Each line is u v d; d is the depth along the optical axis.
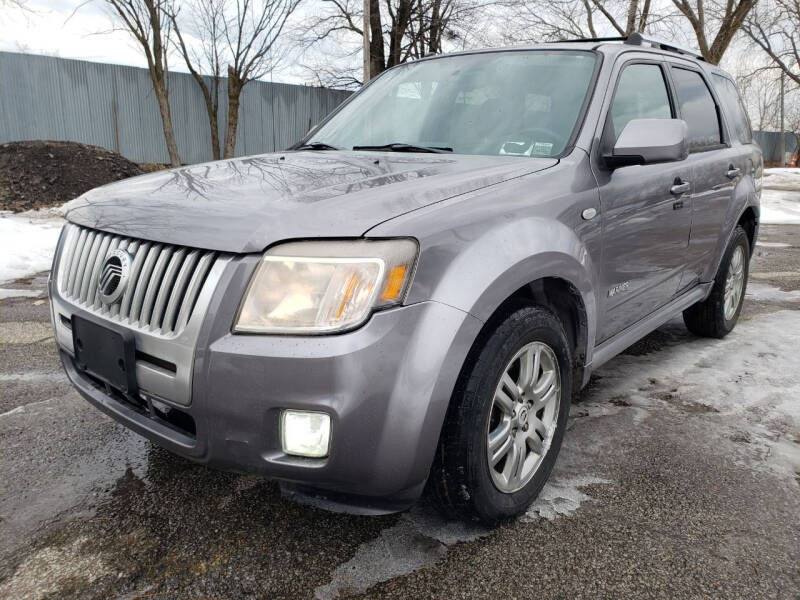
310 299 1.67
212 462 1.81
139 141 18.92
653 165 2.93
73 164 12.98
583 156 2.50
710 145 3.74
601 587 1.85
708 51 19.97
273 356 1.65
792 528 2.14
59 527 2.14
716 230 3.72
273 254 1.72
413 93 3.16
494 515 2.06
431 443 1.78
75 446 2.71
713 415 3.05
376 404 1.68
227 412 1.71
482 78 3.01
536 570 1.92
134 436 2.81
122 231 2.02
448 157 2.55
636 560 1.97
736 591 1.83
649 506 2.27
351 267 1.68
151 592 1.83
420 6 22.05
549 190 2.26
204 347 1.71
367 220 1.75
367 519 2.19
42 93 17.33
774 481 2.44
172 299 1.81
